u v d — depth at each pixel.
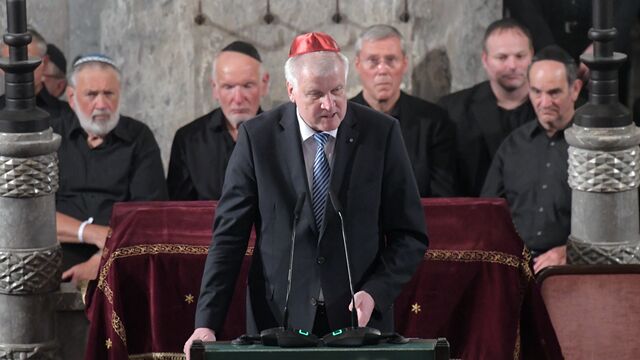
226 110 21.70
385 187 12.52
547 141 20.67
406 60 21.88
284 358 9.88
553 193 20.50
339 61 11.91
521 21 21.83
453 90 22.20
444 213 15.96
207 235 15.99
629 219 16.77
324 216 12.34
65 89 21.78
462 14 22.16
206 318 12.43
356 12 22.33
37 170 16.41
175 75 22.22
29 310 16.73
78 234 20.50
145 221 16.09
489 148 21.75
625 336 15.84
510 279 15.70
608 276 15.85
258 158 12.50
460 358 15.83
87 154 21.11
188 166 21.70
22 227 16.55
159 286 15.96
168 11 22.12
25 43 16.11
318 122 11.95
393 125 12.64
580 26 21.73
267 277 12.54
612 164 16.50
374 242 12.43
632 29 21.80
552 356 15.59
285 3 22.25
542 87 20.58
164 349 15.99
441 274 15.81
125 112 22.25
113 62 21.25
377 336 10.03
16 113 16.30
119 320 15.76
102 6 22.11
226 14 22.19
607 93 16.58
